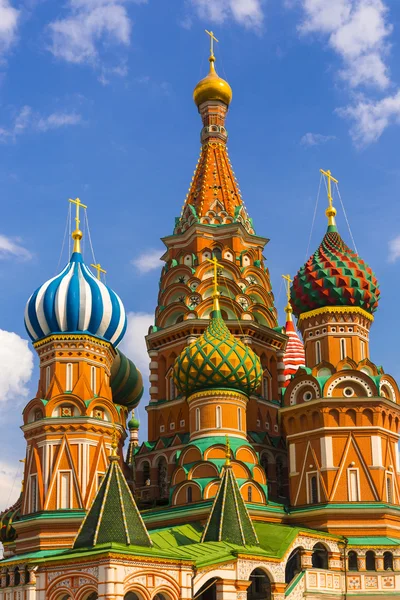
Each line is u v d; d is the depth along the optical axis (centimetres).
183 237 7962
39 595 4862
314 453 6625
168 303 7744
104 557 4594
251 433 7169
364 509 6353
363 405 6625
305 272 7188
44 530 6456
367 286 7100
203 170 8250
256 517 6272
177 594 4875
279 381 7712
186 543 5734
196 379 6594
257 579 6212
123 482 5050
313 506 6444
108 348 7106
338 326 7012
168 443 7269
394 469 6688
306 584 5866
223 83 8581
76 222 7350
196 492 6256
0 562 6519
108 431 6794
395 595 6116
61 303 6925
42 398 6856
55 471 6575
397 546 6253
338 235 7412
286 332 9312
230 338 6706
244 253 7894
